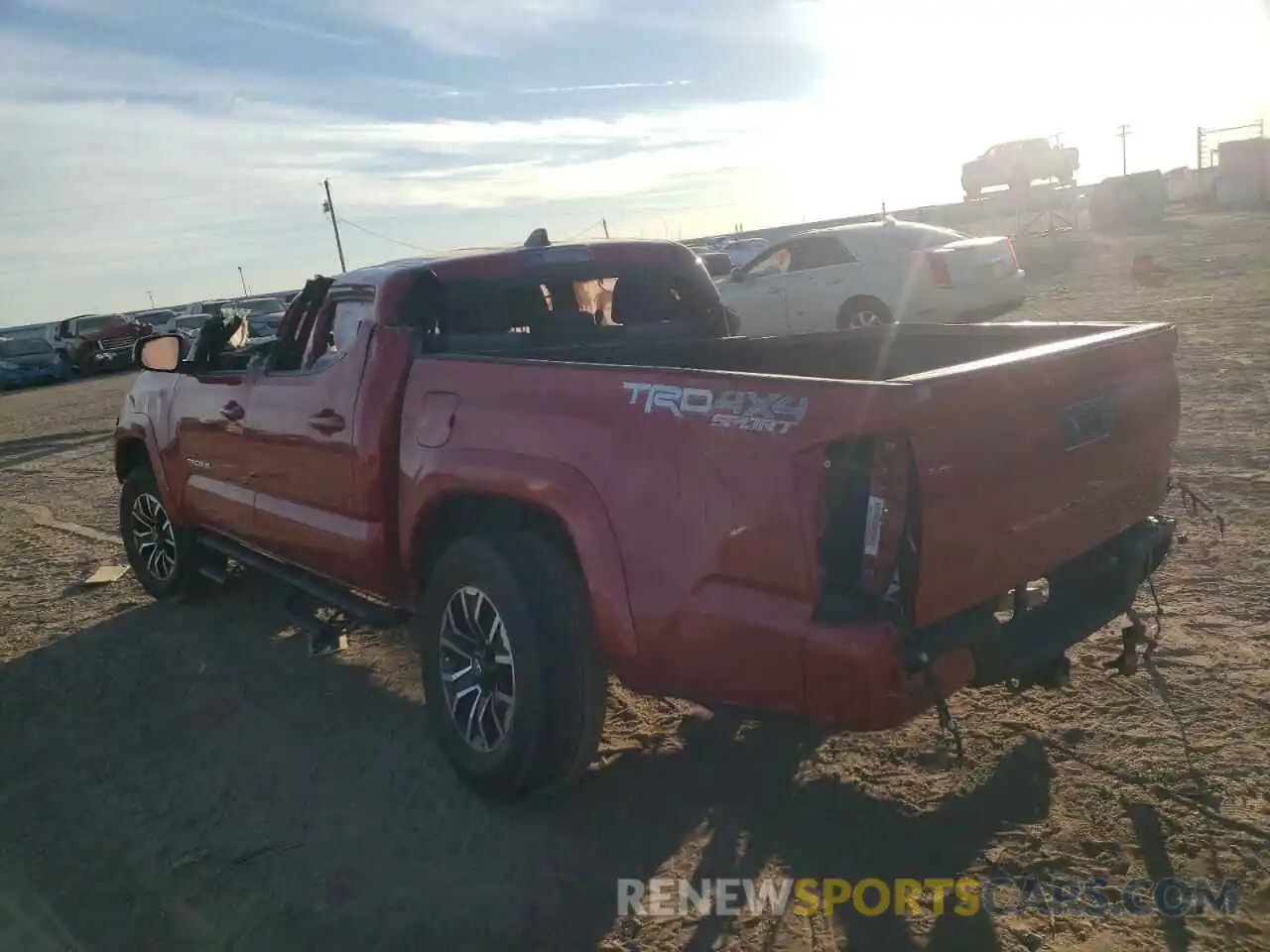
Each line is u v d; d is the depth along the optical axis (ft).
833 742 14.11
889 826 12.14
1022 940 10.14
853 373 16.74
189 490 20.10
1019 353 11.33
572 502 11.74
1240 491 22.31
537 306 16.97
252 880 12.13
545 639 12.14
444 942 10.77
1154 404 13.12
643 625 11.25
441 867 12.10
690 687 11.16
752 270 49.21
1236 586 17.69
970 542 10.39
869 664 9.72
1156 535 13.21
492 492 12.73
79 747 16.02
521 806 13.25
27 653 20.27
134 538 22.71
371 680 17.72
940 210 144.97
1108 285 63.72
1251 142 147.95
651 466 11.07
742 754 14.06
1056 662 12.11
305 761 15.01
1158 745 13.24
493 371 13.02
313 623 16.98
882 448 9.74
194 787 14.44
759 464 10.18
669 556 10.94
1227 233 99.30
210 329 20.07
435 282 15.40
